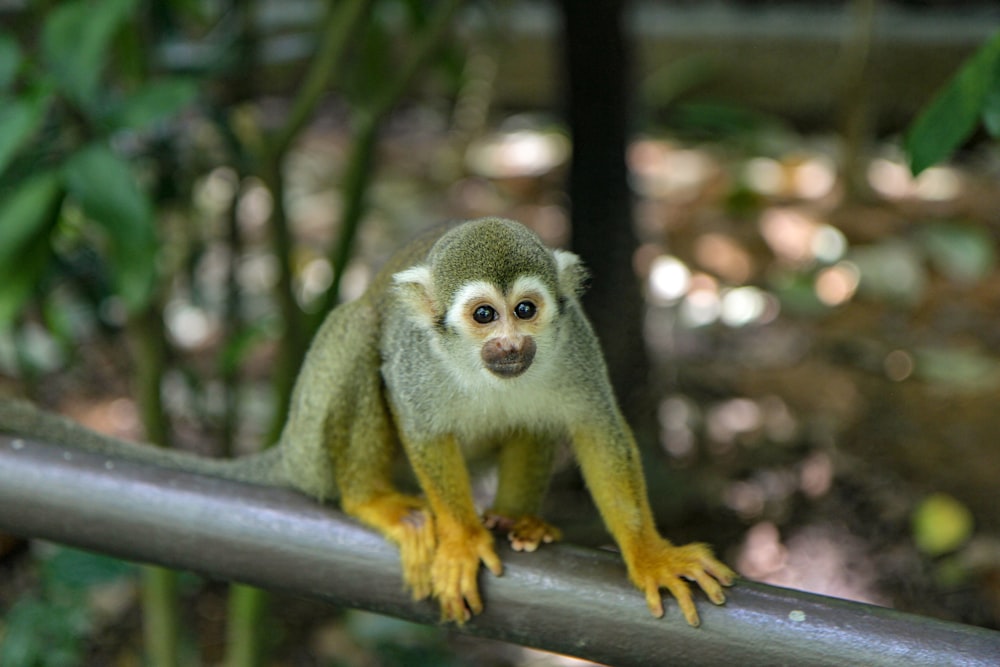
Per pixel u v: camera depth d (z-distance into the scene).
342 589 4.08
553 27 15.63
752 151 13.73
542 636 3.86
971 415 9.67
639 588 3.71
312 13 12.47
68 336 8.83
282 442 5.39
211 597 8.70
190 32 9.47
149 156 7.64
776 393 10.13
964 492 8.91
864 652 3.37
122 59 6.71
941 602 8.04
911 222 12.47
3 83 5.75
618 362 8.92
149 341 6.77
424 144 15.41
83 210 5.58
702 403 10.05
